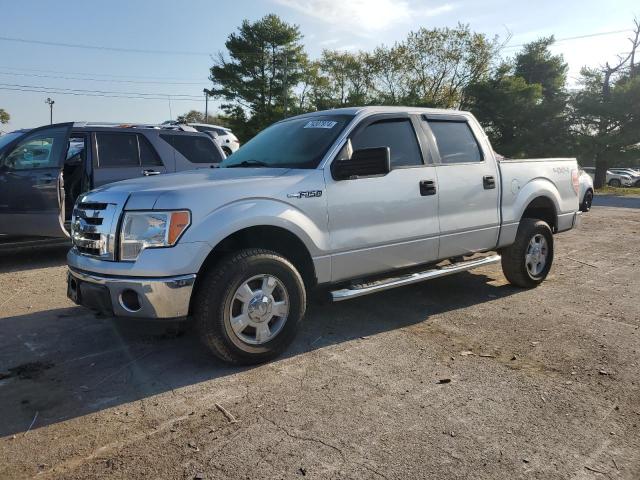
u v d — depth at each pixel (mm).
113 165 8125
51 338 4629
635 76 34156
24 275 7004
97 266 3744
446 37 46719
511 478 2631
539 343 4453
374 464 2744
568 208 6586
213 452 2867
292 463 2758
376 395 3514
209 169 4844
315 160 4359
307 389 3609
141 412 3328
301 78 51938
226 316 3773
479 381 3723
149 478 2652
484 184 5465
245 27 50312
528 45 44688
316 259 4238
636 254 8492
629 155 33219
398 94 50250
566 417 3223
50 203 7312
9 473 2715
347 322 5023
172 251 3582
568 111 36125
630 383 3684
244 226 3812
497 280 6621
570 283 6516
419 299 5785
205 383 3721
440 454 2834
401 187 4734
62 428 3150
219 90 51469
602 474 2664
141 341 4535
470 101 41094
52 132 7598
